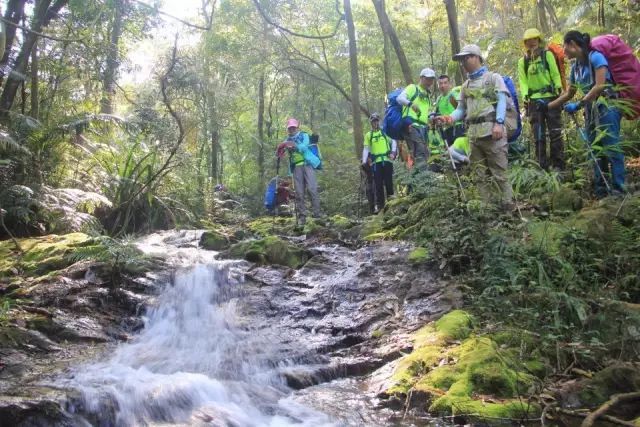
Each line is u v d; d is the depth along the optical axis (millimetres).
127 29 13445
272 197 12812
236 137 26406
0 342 4852
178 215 11867
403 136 8742
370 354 4902
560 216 6051
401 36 21094
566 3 12797
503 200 5957
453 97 7727
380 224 8070
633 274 4824
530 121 7012
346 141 23219
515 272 4867
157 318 5898
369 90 24656
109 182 10930
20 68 10000
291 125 10148
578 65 6160
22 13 9906
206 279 6461
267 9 19188
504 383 3898
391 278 6168
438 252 6055
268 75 25766
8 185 8930
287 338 5371
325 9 21188
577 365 4191
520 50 11516
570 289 4633
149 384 4117
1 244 7930
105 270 6496
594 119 6000
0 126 9312
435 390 3967
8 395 3797
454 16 11312
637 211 5480
